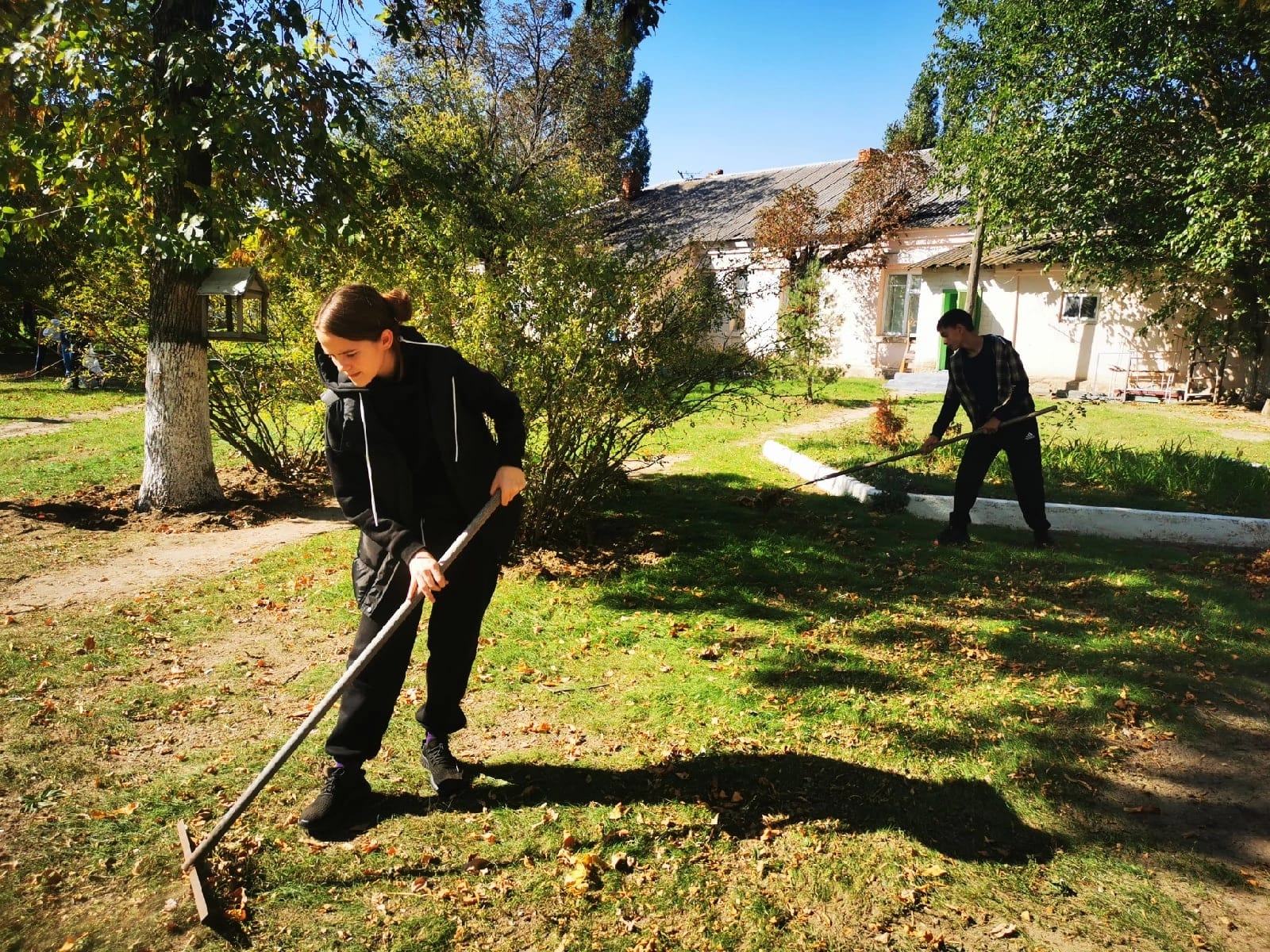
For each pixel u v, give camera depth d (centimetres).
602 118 2964
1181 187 1488
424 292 645
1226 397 1805
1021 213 1741
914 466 945
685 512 771
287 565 631
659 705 398
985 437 639
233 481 942
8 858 279
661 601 542
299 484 931
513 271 614
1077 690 414
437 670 317
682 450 1112
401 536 287
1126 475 878
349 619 516
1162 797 327
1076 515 703
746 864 284
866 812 313
